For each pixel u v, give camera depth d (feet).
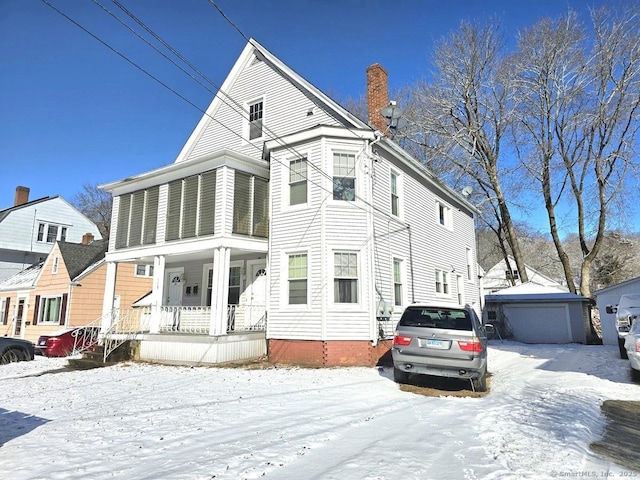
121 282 73.56
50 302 71.92
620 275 130.41
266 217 44.80
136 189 50.49
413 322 28.43
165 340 42.42
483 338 28.40
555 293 82.99
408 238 48.73
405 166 50.16
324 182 40.93
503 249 119.34
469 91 94.48
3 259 95.50
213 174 43.21
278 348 40.37
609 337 63.72
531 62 90.02
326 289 38.93
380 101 52.75
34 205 100.48
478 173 103.45
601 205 89.30
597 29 84.02
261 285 46.78
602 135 86.79
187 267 54.29
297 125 48.01
